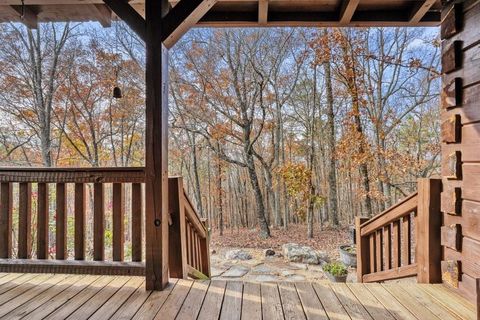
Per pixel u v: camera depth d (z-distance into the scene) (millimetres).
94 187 2416
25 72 8398
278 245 8430
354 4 2590
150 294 2145
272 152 10672
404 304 1999
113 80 8859
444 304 1996
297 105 10750
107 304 1986
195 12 2219
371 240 3238
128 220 7227
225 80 9672
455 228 2146
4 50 8141
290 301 2041
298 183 9125
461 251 2111
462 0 2100
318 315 1847
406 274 2625
